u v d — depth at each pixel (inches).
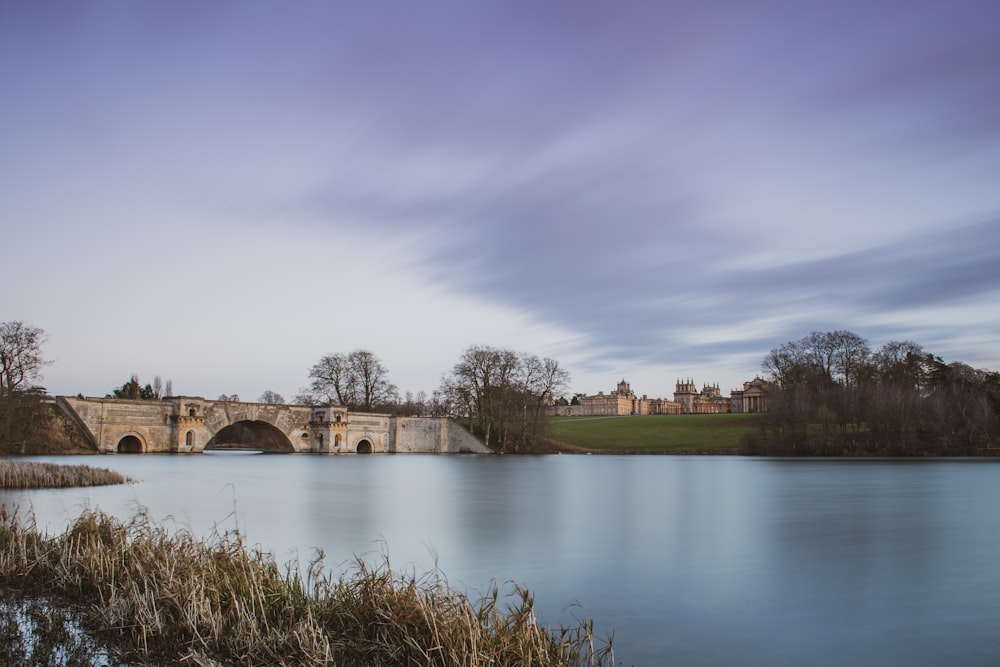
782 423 5044.3
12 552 823.7
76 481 2050.9
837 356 6067.9
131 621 643.5
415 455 5177.2
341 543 1166.3
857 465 3668.8
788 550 1152.2
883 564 1052.5
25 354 3695.9
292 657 550.6
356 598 637.9
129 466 3095.5
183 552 769.6
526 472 3144.7
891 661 656.4
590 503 1819.6
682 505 1788.9
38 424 3673.7
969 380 5442.9
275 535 1250.0
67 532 884.0
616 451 5462.6
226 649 576.4
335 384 5969.5
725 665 636.7
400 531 1312.7
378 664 536.7
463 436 5526.6
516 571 983.6
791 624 751.7
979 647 692.1
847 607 819.4
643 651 667.4
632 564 1034.7
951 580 952.9
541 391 5693.9
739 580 944.9
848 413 4904.0
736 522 1478.8
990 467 3459.6
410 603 593.0
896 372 5698.8
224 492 1972.2
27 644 593.3
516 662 526.0
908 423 4766.2
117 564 764.0
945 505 1806.1
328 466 3543.3
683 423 6732.3
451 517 1514.5
